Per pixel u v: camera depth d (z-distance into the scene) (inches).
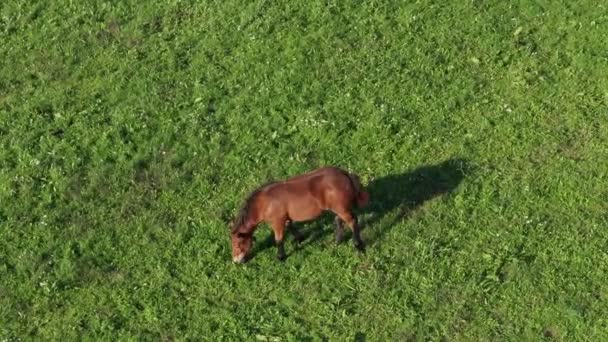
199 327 553.3
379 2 801.6
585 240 572.1
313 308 556.4
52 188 660.1
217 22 810.2
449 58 738.2
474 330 531.8
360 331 540.4
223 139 684.7
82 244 614.2
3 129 720.3
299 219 569.3
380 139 666.2
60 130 713.6
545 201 602.2
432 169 636.7
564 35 748.0
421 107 690.8
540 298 542.0
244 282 577.3
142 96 738.8
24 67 796.6
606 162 622.8
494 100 691.4
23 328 564.7
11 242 620.4
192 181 655.8
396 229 597.9
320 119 685.9
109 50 801.6
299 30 783.1
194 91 738.2
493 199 608.1
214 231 613.0
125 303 571.5
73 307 573.9
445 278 561.9
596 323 523.8
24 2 865.5
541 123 665.0
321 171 561.0
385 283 564.1
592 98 681.0
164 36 807.1
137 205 641.6
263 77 741.3
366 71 733.9
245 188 643.5
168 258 598.9
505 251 572.1
